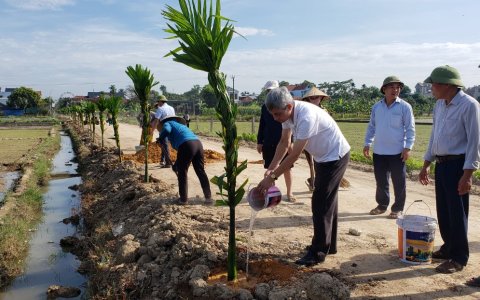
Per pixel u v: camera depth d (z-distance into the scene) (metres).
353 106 57.62
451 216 4.47
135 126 39.91
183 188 7.36
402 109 6.45
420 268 4.66
